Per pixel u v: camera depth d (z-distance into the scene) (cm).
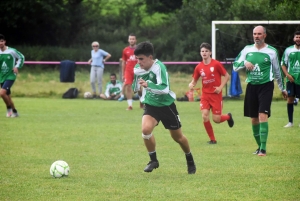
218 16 8094
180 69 8412
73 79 5881
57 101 5391
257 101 2478
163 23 9825
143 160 2320
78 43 9706
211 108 2853
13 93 5984
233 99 5472
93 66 5638
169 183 1848
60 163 1959
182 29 9031
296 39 3378
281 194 1686
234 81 5434
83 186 1805
